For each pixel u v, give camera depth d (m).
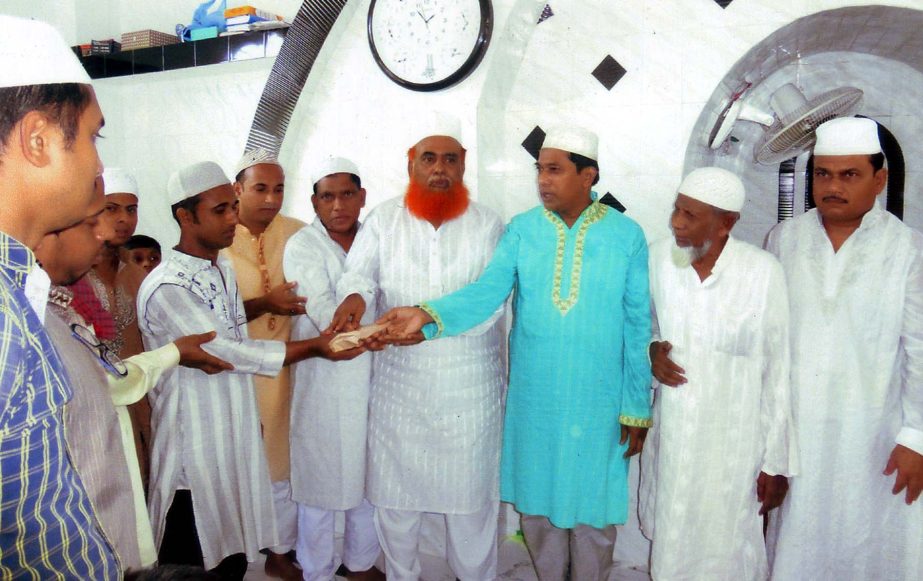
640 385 1.86
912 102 2.30
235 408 1.76
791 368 1.83
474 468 1.99
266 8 3.20
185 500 1.68
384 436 2.03
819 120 2.03
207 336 1.56
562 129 1.85
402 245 2.04
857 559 1.81
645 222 2.42
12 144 0.71
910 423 1.74
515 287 2.04
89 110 0.77
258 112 2.78
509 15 2.31
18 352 0.63
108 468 0.98
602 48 2.42
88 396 0.95
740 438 1.79
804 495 1.81
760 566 1.84
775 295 1.76
